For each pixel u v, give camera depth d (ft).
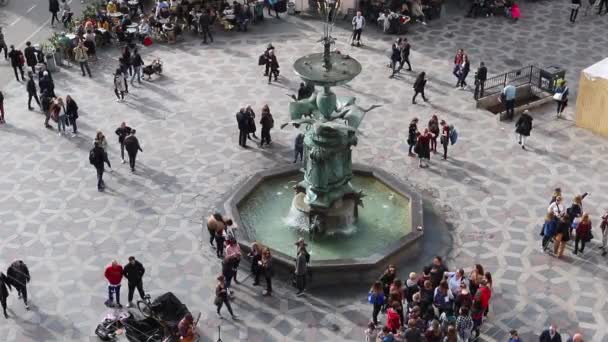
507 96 120.88
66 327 84.58
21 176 110.22
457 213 101.71
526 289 89.20
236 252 87.76
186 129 120.57
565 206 101.60
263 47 145.89
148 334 80.94
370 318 85.25
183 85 133.39
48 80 123.24
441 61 139.95
